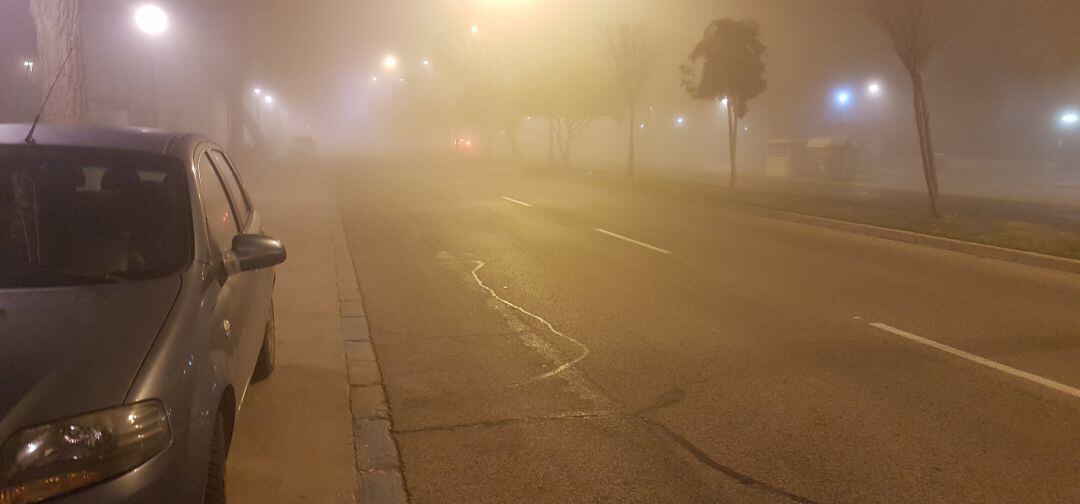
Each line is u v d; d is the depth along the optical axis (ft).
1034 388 22.22
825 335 27.86
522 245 49.37
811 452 18.16
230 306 14.98
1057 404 20.98
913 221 56.90
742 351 25.99
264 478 16.63
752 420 20.07
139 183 15.25
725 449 18.38
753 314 30.99
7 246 13.80
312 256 44.37
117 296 12.50
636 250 47.24
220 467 12.89
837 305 32.45
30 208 14.51
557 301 33.47
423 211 70.23
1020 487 16.39
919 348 26.20
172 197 15.15
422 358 25.41
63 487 9.76
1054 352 25.67
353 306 32.40
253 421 19.65
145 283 13.10
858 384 22.66
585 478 16.97
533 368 24.40
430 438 19.03
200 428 11.68
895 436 18.98
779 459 17.81
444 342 27.27
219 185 18.40
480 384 22.91
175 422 11.00
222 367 13.16
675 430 19.49
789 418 20.18
